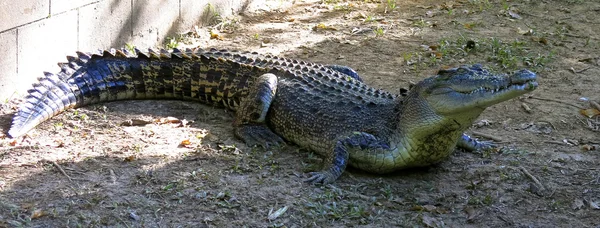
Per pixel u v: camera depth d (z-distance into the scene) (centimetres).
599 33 1021
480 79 547
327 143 617
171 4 898
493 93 544
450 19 1059
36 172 550
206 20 975
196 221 499
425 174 602
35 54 711
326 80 688
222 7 1001
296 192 549
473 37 978
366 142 586
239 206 522
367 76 833
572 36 1003
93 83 701
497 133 696
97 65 711
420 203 549
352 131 607
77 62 705
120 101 723
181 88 734
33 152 584
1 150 582
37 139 612
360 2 1129
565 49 949
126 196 525
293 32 977
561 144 674
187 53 750
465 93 551
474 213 535
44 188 527
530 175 598
